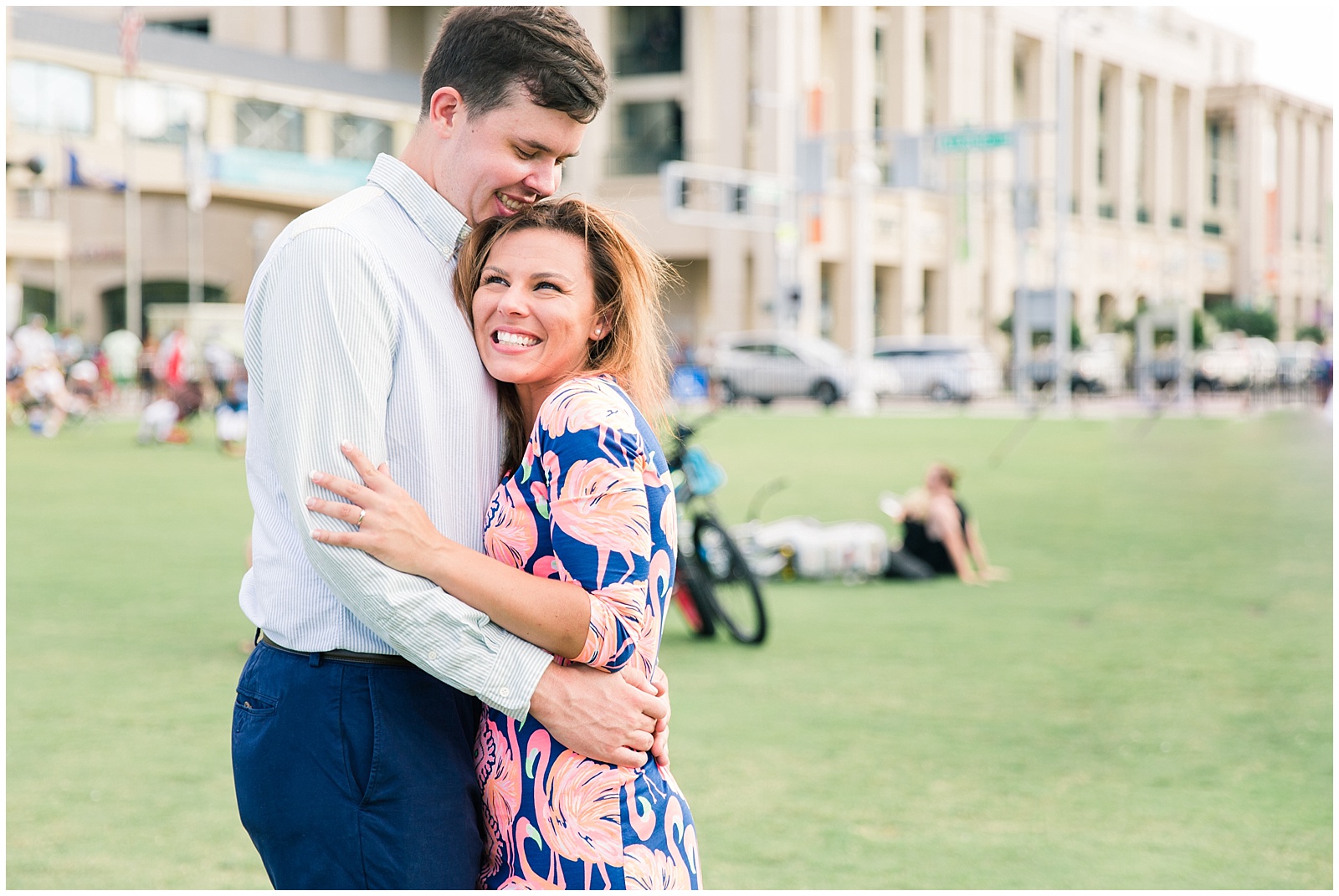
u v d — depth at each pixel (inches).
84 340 1723.7
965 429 885.2
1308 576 342.3
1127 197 2146.9
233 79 1334.9
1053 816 161.0
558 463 74.4
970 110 1760.6
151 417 735.1
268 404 75.0
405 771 74.8
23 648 248.8
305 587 75.1
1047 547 396.8
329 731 74.5
